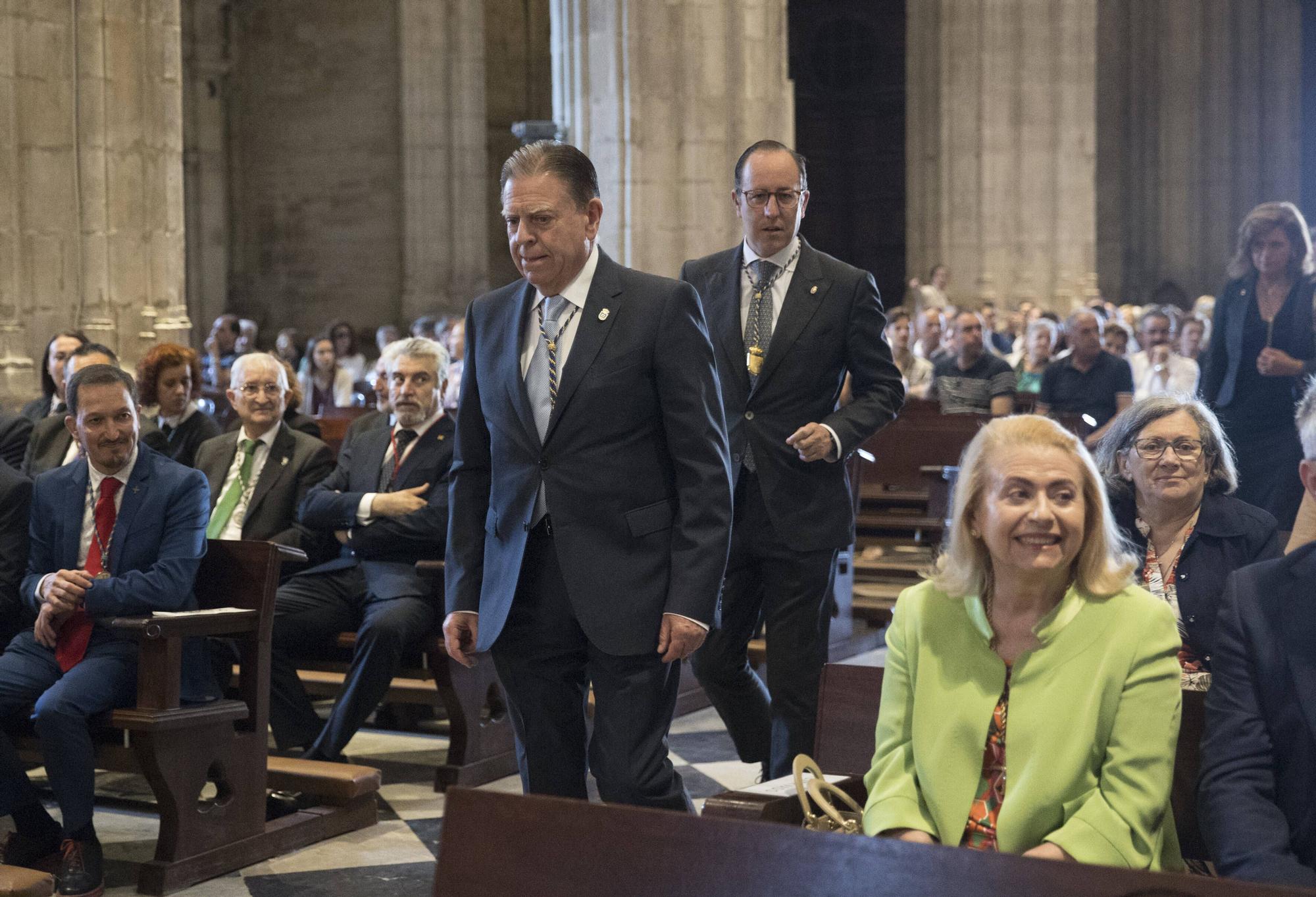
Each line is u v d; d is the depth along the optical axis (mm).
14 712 5512
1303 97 28547
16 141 9391
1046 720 3043
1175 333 17016
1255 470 7406
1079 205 19859
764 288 5402
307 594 6824
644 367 3998
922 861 2223
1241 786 3068
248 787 5500
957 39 20000
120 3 9898
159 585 5328
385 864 5504
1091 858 2920
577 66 12438
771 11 12805
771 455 5273
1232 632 3201
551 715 4156
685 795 4109
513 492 4078
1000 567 3148
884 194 29250
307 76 25203
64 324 9727
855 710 3893
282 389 7172
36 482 5676
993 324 18547
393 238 24828
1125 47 28594
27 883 4559
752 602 5496
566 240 3957
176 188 10477
